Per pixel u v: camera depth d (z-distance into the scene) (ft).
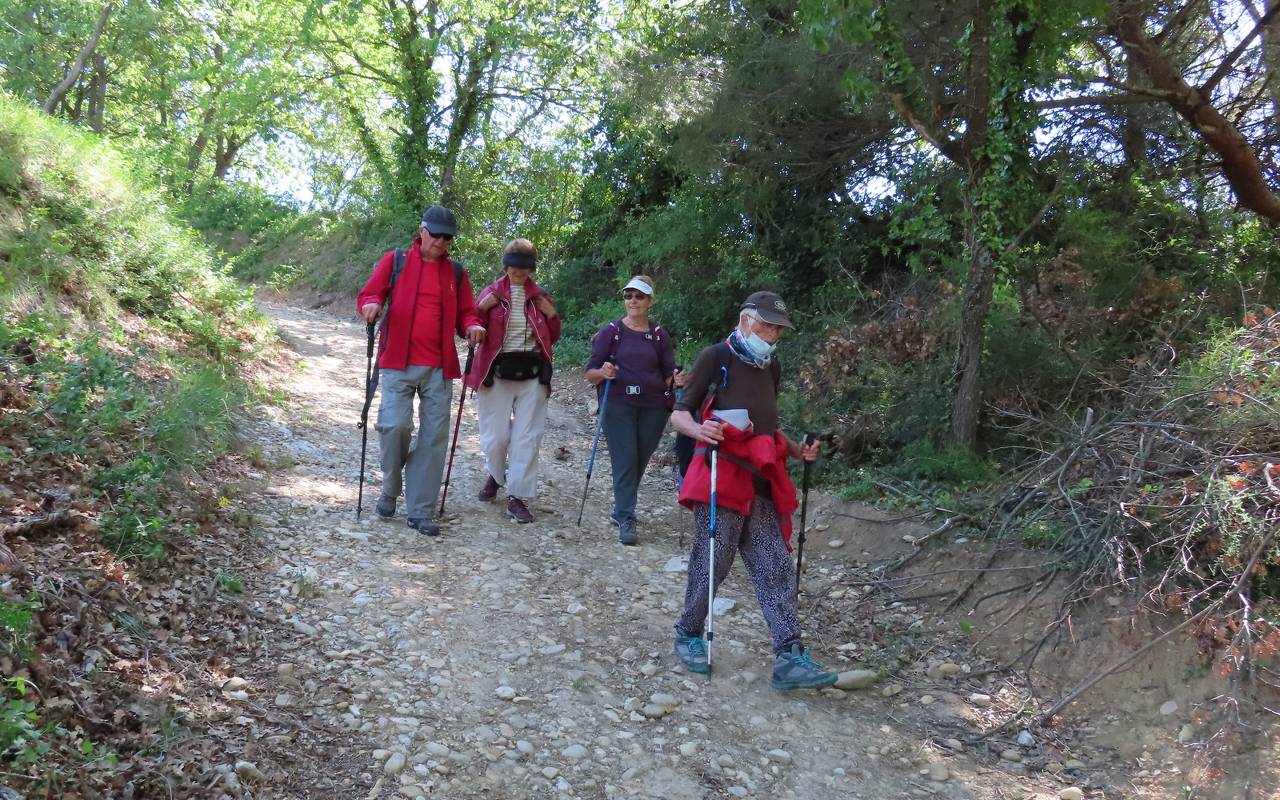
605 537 21.03
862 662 15.92
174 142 78.95
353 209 81.51
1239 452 14.85
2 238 22.76
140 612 12.71
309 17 62.90
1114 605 15.44
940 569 18.70
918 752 13.09
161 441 17.97
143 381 21.40
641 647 15.39
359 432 27.63
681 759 12.26
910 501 21.68
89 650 11.31
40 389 17.21
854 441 25.63
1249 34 25.36
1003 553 18.20
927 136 23.94
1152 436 16.14
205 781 9.86
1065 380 23.68
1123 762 13.06
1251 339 16.55
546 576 17.95
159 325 26.73
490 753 11.66
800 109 35.35
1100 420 18.08
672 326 43.80
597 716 13.00
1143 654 14.37
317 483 21.44
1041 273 25.96
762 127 36.11
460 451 27.17
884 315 32.63
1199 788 12.14
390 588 16.03
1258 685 12.93
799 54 31.53
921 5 25.32
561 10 64.64
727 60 36.19
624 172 56.44
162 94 78.28
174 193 78.38
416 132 72.90
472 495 22.79
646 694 13.83
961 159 24.03
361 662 13.30
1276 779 11.77
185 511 16.39
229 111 70.95
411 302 19.11
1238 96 28.53
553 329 21.49
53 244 23.65
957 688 15.23
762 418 14.57
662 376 21.29
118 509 14.71
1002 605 17.11
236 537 16.58
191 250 33.50
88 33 69.10
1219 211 29.43
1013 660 15.88
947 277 29.04
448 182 73.77
